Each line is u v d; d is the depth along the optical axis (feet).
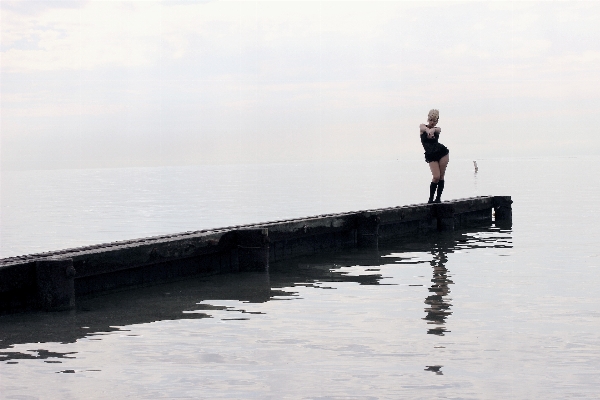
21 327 20.44
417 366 15.62
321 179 215.10
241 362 16.16
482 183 151.64
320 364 15.89
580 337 17.97
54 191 161.17
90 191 156.25
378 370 15.37
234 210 82.07
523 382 14.42
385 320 20.30
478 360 16.02
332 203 92.22
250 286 27.43
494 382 14.44
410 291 25.21
